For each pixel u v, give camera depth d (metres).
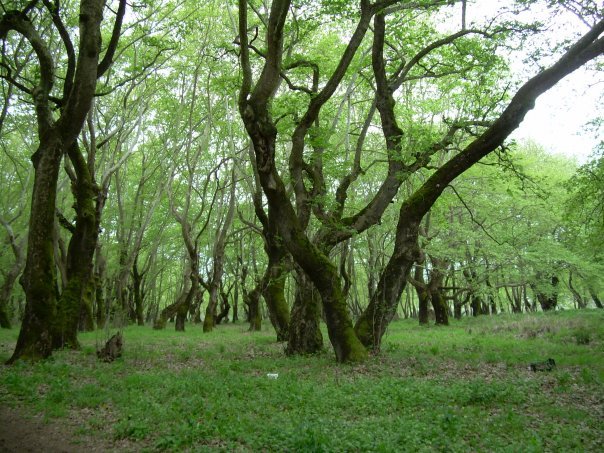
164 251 44.44
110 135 19.66
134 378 10.49
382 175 31.66
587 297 49.62
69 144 13.76
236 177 32.78
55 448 6.37
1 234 32.47
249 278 51.34
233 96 24.52
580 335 17.72
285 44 19.31
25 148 31.36
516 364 13.01
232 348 18.16
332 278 13.77
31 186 31.09
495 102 14.34
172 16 20.94
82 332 25.39
